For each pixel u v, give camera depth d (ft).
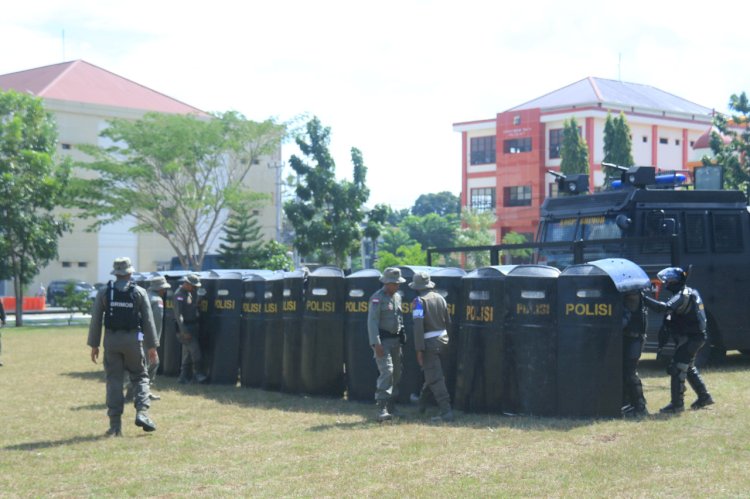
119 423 33.88
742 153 138.82
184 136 131.75
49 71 208.33
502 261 55.72
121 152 132.87
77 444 31.94
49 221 122.52
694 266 52.31
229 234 152.05
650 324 49.11
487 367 37.19
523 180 233.96
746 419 34.50
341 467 27.40
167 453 30.14
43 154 119.65
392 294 36.73
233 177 161.89
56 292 180.86
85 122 192.65
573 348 35.58
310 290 43.60
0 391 47.26
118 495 24.43
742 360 58.08
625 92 245.45
